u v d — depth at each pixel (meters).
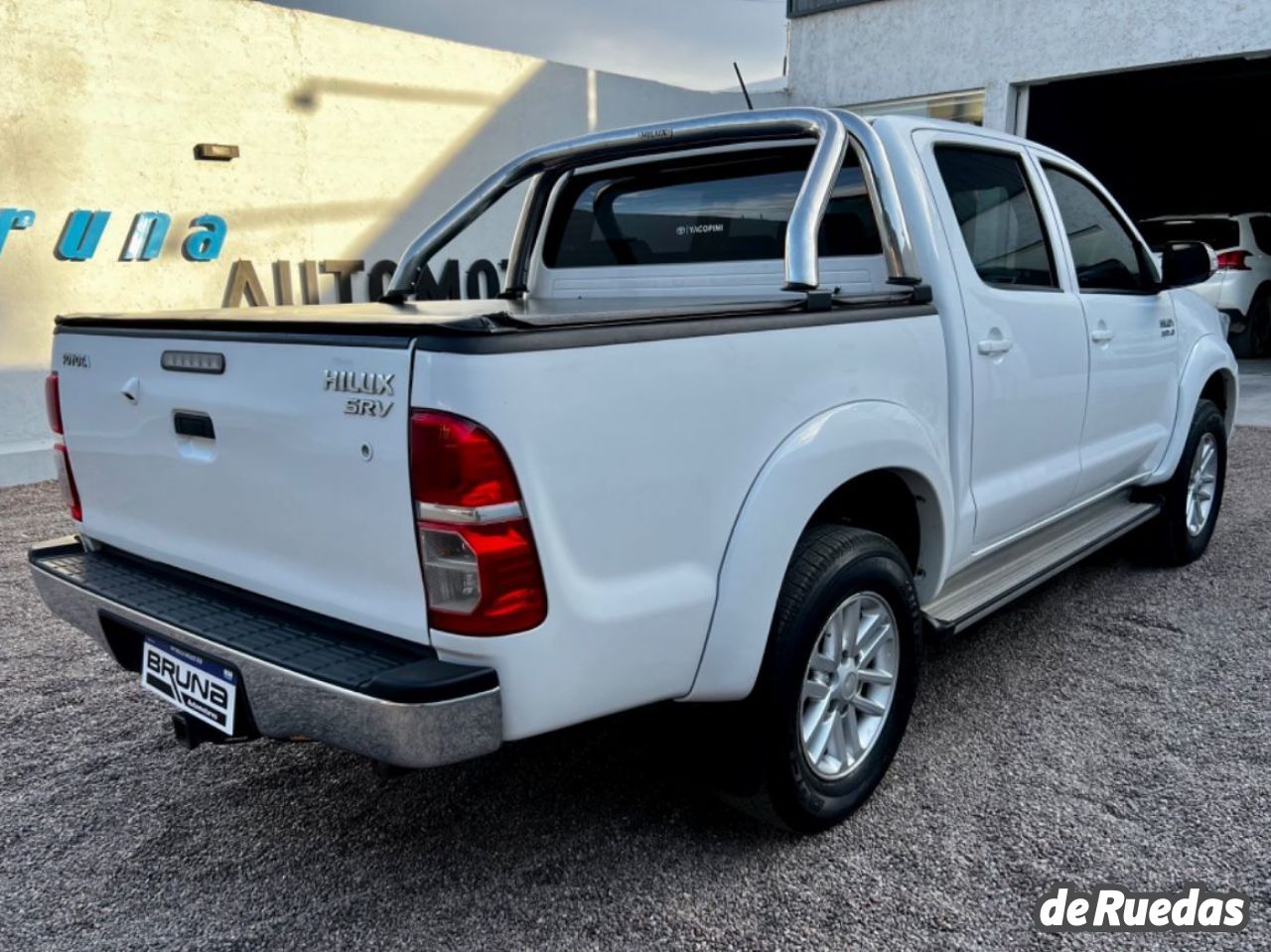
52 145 7.17
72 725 3.47
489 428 1.87
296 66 8.55
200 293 8.18
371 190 9.31
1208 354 4.81
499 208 10.55
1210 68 12.97
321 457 2.09
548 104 10.73
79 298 7.46
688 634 2.25
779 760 2.49
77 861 2.68
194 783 3.08
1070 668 3.78
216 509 2.38
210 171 8.12
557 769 3.12
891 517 3.09
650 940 2.33
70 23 7.14
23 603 4.68
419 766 1.94
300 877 2.60
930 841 2.69
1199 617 4.27
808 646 2.50
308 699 2.04
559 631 2.01
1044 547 3.90
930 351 2.90
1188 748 3.15
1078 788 2.93
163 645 2.39
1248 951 2.24
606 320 2.05
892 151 3.01
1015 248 3.47
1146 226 12.69
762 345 2.35
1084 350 3.72
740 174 3.36
